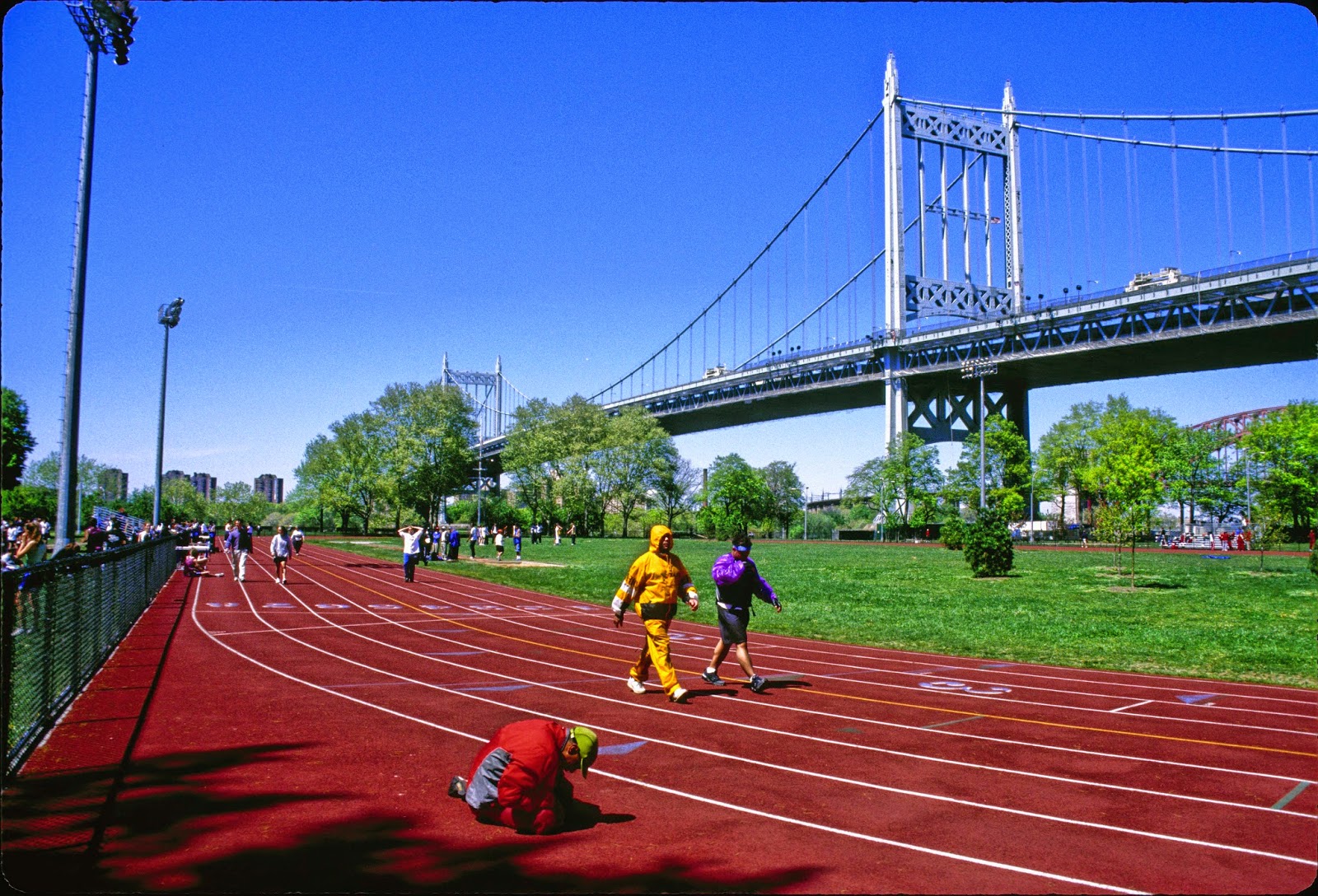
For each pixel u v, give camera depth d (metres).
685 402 109.56
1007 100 94.81
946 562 34.12
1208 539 56.03
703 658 12.21
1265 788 6.02
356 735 7.18
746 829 5.12
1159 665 11.58
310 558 40.56
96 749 6.68
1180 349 68.69
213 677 9.88
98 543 20.05
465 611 18.09
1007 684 10.07
